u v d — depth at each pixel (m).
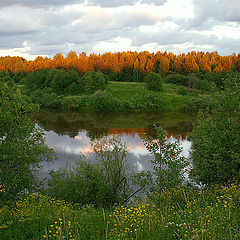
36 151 12.12
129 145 34.84
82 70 124.94
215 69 126.62
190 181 15.84
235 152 13.42
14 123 10.51
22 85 110.25
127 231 7.35
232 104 13.79
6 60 163.50
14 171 10.80
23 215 8.78
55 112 73.75
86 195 14.57
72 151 31.86
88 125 54.09
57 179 15.72
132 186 18.09
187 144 35.75
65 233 7.26
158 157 12.23
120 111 77.06
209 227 6.67
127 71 126.81
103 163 16.42
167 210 9.62
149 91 91.38
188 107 76.94
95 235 7.64
